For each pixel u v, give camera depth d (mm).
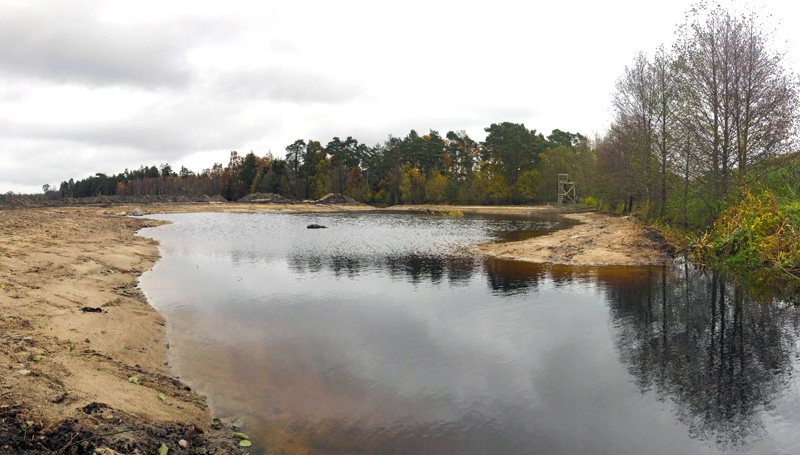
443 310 11516
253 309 11547
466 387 7039
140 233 33000
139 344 8320
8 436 4148
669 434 5672
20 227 22922
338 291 13711
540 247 21938
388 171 104562
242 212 71625
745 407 6332
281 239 29297
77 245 19719
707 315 10797
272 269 17703
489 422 5973
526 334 9602
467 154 98125
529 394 6801
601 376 7434
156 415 5484
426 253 22281
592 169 62156
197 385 6930
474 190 89438
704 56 20891
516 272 16797
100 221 36594
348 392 6820
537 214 61312
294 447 5297
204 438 5328
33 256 14484
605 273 16359
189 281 15016
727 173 20625
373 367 7809
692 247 19656
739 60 19891
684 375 7434
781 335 9281
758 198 17625
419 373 7566
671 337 9266
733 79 20188
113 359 7188
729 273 16031
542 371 7656
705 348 8617
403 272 17000
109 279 13797
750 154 19969
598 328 9938
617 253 19656
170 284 14430
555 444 5445
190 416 5770
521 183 85375
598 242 21609
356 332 9719
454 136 100938
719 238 18703
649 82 30766
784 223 15617
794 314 10789
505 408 6359
